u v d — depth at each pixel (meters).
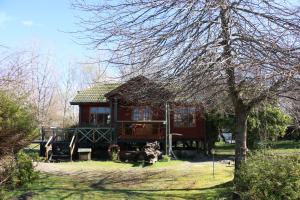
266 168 8.95
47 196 11.80
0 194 10.64
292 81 9.21
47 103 48.94
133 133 25.36
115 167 19.95
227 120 25.80
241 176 9.55
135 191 13.48
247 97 11.91
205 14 9.95
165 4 10.05
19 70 19.39
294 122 12.67
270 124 22.98
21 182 12.40
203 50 9.69
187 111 26.25
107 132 24.94
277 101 11.66
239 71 9.81
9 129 10.32
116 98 24.59
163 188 14.11
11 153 11.20
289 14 9.35
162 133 25.50
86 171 18.20
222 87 11.45
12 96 11.32
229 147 34.00
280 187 8.53
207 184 14.53
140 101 12.16
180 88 10.67
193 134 27.22
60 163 21.59
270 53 8.80
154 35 10.20
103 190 13.52
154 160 21.48
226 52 9.64
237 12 10.02
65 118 52.41
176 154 25.50
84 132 25.03
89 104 29.19
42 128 24.59
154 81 10.80
